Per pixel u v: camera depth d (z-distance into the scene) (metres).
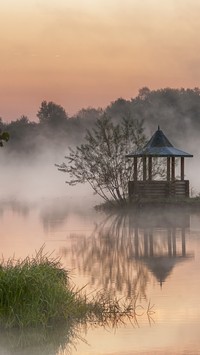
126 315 20.03
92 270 27.77
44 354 16.59
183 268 28.19
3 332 18.31
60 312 19.42
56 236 39.97
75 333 18.27
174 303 21.47
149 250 33.69
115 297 22.27
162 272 27.19
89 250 33.75
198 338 17.66
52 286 20.12
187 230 42.59
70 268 28.17
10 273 19.95
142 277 26.06
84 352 16.69
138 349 16.78
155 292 23.14
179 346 16.94
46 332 18.34
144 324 19.08
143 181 62.81
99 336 18.00
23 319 18.75
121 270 27.77
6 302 19.14
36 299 19.22
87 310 20.28
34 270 20.67
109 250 33.75
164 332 18.20
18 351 16.81
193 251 33.19
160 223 47.44
